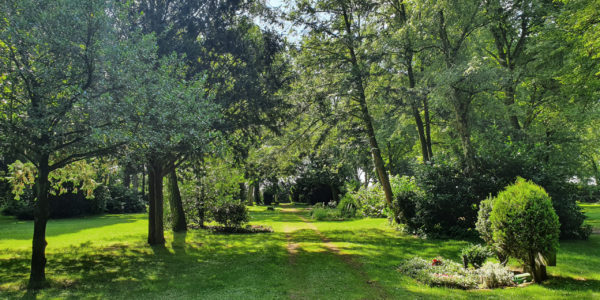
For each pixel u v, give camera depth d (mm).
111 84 7809
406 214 15352
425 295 6574
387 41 14852
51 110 6773
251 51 13477
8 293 7246
